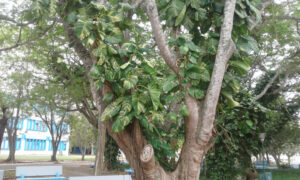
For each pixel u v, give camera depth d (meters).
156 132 5.11
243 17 5.08
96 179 4.30
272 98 13.64
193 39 6.04
